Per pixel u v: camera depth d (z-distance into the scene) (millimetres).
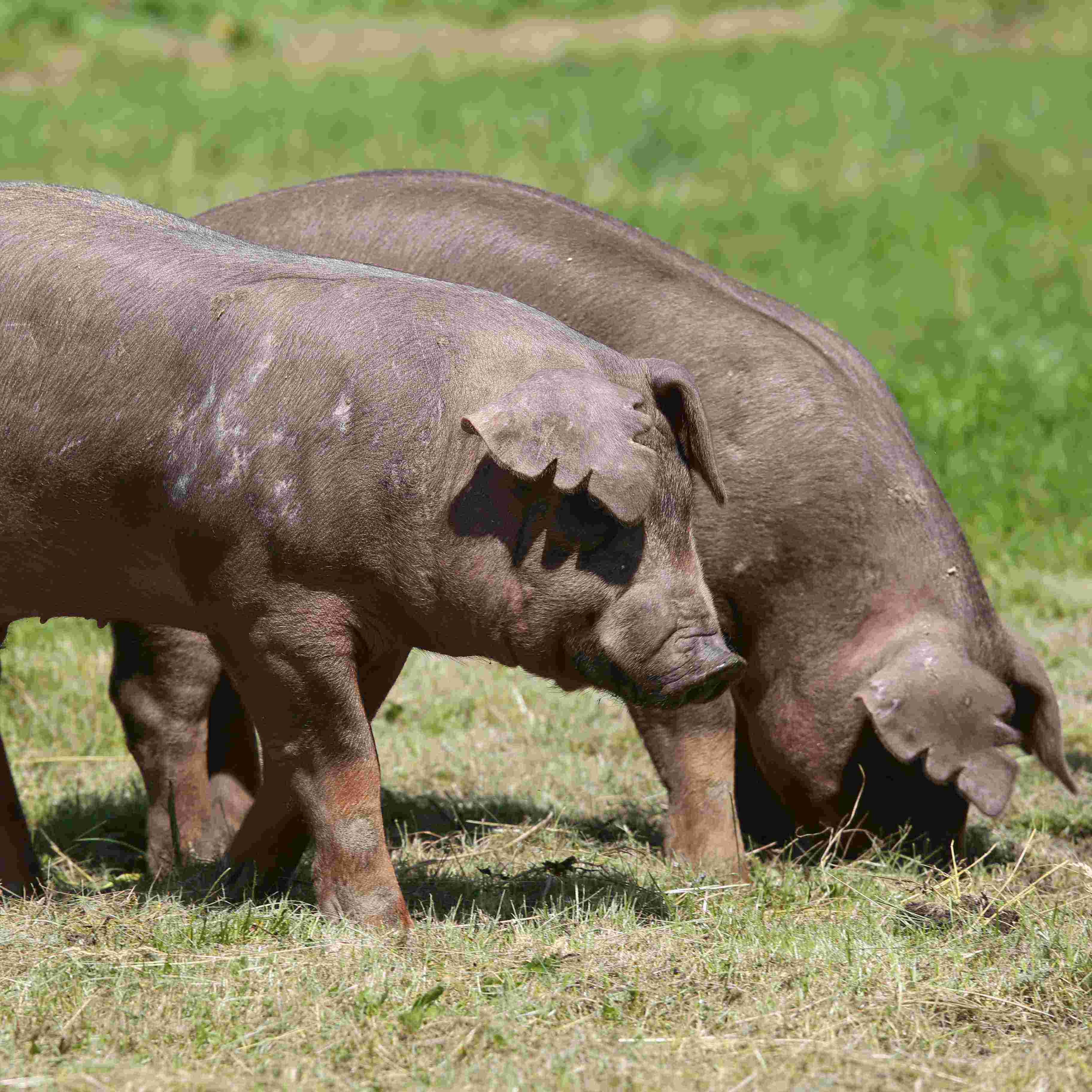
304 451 16141
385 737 27156
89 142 73000
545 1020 14719
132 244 17203
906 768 21219
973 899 19094
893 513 21281
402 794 24219
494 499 15992
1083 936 17562
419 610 16469
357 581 16484
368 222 22828
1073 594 32469
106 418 16625
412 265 22438
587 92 87625
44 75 93562
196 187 65062
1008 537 35750
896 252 59531
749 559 21188
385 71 101562
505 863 20719
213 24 109812
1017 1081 13727
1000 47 105438
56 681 28688
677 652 16062
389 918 17047
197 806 22031
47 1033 14289
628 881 19406
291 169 69375
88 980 15367
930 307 52406
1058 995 15695
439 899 18875
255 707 17109
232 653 17031
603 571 15961
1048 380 42750
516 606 16078
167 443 16500
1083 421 41000
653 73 93062
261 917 17219
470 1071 13711
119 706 22078
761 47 104500
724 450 21141
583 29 120438
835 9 121125
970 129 76875
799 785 21609
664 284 22109
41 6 102812
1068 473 38031
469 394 16125
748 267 57625
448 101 85562
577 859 20656
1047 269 56844
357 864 17016
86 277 16859
